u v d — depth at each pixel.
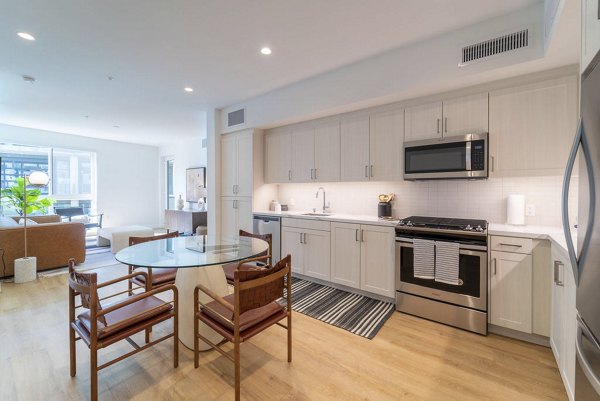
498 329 2.31
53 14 2.12
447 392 1.67
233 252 2.15
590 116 1.03
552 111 2.21
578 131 1.13
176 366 1.89
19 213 5.36
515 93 2.35
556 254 1.84
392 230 2.80
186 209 7.36
